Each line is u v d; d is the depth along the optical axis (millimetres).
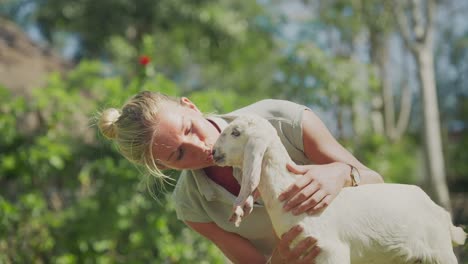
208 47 17875
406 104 18109
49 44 19938
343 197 2848
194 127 3078
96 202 6078
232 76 20234
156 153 3068
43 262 6129
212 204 3334
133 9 16453
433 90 12617
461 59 24828
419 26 12906
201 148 3047
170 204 5949
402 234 2797
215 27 16656
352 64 11445
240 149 2799
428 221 2857
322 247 2730
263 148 2736
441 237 2863
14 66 10492
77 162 6309
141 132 3051
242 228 3332
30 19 19812
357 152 10227
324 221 2777
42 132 6391
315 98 11203
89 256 6023
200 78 21234
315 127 3145
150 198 6008
